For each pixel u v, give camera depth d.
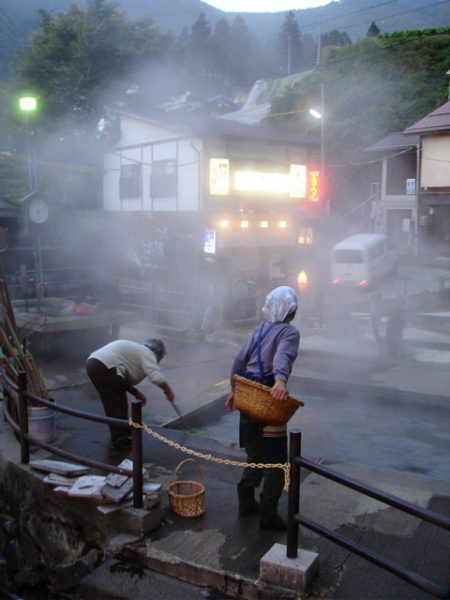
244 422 4.17
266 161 24.25
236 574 3.61
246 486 4.27
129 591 3.72
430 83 40.94
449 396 7.92
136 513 4.12
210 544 3.96
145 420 6.91
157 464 5.35
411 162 34.66
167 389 5.64
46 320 9.19
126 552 4.01
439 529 4.13
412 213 32.84
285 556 3.57
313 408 8.15
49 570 4.86
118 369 5.53
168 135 23.44
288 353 3.88
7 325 6.34
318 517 4.32
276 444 3.95
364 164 38.59
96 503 4.40
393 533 4.08
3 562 4.75
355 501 4.57
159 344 5.81
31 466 5.02
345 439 6.93
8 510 5.41
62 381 8.57
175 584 3.75
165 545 3.97
